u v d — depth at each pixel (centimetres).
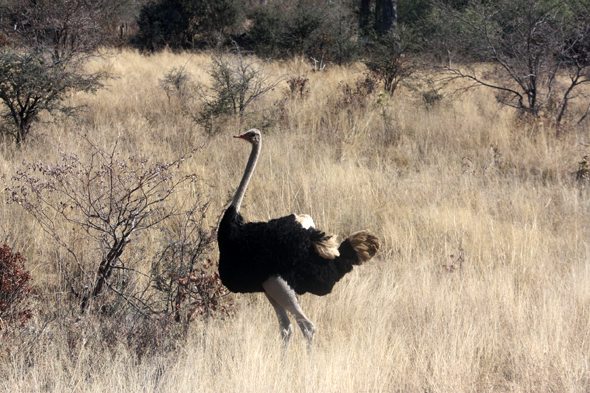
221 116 3347
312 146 3019
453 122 3469
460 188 2545
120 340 1356
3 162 2409
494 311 1583
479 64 4456
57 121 3177
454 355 1336
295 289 1340
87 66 4769
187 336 1428
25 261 1627
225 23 8500
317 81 5012
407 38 4931
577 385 1255
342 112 3588
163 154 2677
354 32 7562
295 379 1251
